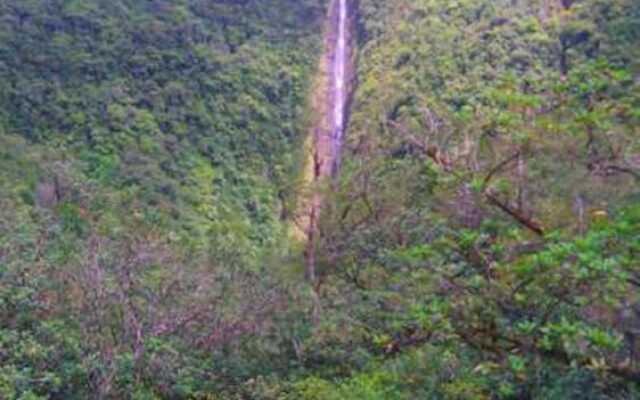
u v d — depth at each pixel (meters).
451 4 46.88
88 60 43.72
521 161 6.95
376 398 7.77
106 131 38.19
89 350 8.66
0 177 23.94
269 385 9.84
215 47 50.94
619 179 7.12
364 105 42.56
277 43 54.28
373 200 16.38
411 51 43.91
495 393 6.41
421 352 7.57
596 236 5.24
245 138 43.78
